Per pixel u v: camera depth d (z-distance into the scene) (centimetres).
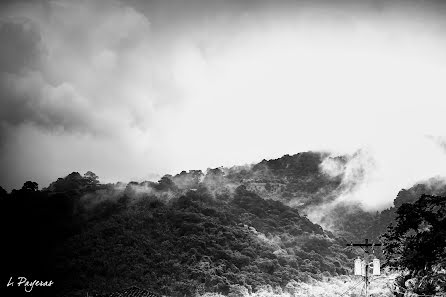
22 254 12875
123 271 12462
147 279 12181
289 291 12688
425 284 3425
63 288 11912
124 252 13112
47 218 14150
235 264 13238
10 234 13412
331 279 13288
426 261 3544
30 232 13588
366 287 3575
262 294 12200
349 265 14375
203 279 12238
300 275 13250
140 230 14125
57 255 13088
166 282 12150
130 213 14712
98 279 12212
